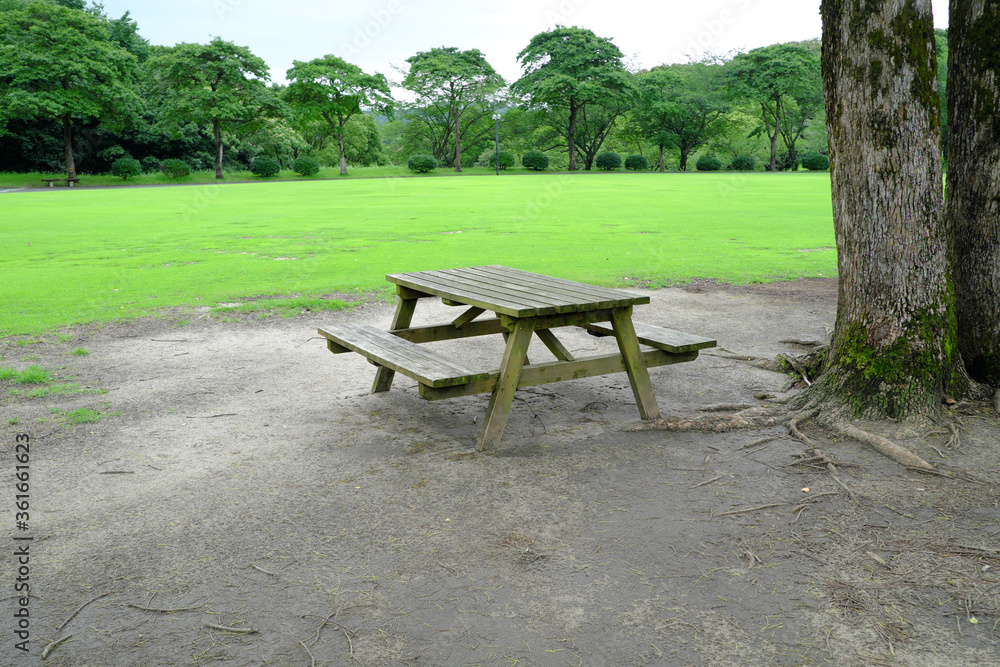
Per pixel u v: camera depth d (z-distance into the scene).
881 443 4.18
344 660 2.43
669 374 6.05
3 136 63.69
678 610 2.71
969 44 4.79
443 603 2.76
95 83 59.41
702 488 3.79
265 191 41.69
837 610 2.70
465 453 4.32
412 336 5.72
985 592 2.80
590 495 3.71
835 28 4.55
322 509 3.59
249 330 7.93
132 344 7.31
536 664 2.41
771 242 15.97
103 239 17.73
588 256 13.59
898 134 4.37
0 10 61.41
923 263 4.49
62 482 3.95
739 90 76.56
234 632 2.59
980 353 4.93
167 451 4.41
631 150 96.69
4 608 2.73
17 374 6.04
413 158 74.00
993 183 4.78
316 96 70.75
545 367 4.51
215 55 63.44
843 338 4.80
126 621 2.66
